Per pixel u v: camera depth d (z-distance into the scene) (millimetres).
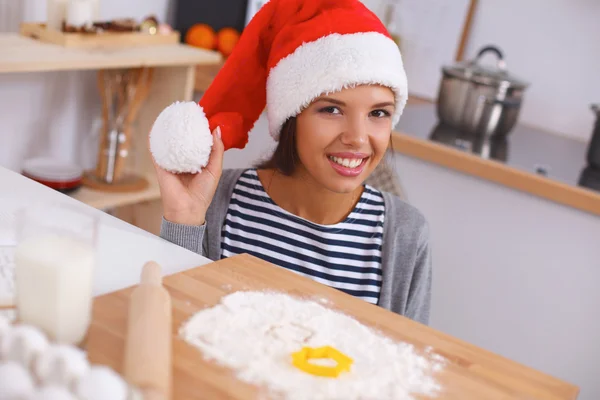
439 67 2701
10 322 651
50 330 617
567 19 2441
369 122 1077
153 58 1957
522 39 2541
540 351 1964
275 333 717
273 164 1203
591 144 2068
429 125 2293
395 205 1234
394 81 1060
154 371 580
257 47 1139
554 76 2504
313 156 1084
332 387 645
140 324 636
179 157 1015
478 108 2186
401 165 2125
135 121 2283
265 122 2318
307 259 1184
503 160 1997
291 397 619
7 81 2049
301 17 1093
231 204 1224
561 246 1884
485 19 2600
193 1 2545
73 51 1851
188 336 688
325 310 788
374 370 684
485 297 2031
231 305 758
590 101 2449
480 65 2291
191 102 1038
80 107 2289
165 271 860
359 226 1202
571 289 1885
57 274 601
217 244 1202
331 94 1046
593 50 2410
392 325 784
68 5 1905
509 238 1964
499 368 722
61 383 510
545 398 678
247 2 2561
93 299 729
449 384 681
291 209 1206
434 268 2115
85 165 2379
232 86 1150
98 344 653
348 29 1053
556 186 1843
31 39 1899
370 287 1179
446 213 2064
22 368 504
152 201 2279
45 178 1945
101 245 905
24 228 639
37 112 2166
